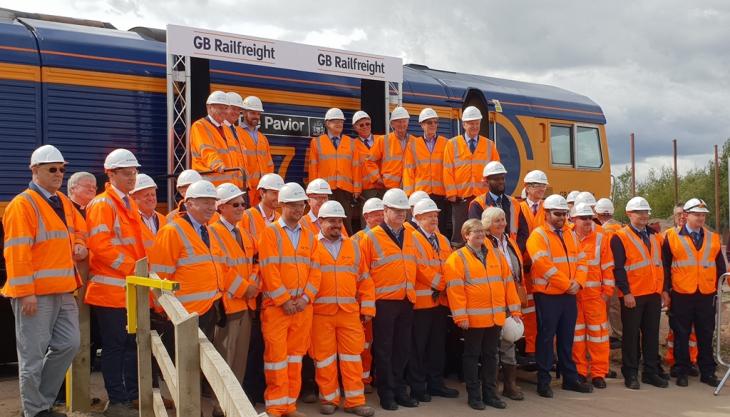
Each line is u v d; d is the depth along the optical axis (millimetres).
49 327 5426
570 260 7457
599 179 13141
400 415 6543
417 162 8977
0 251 7082
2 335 7406
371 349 7336
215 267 5816
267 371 6125
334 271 6492
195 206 5789
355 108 9883
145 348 4879
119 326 5863
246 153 8125
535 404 7082
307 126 9352
